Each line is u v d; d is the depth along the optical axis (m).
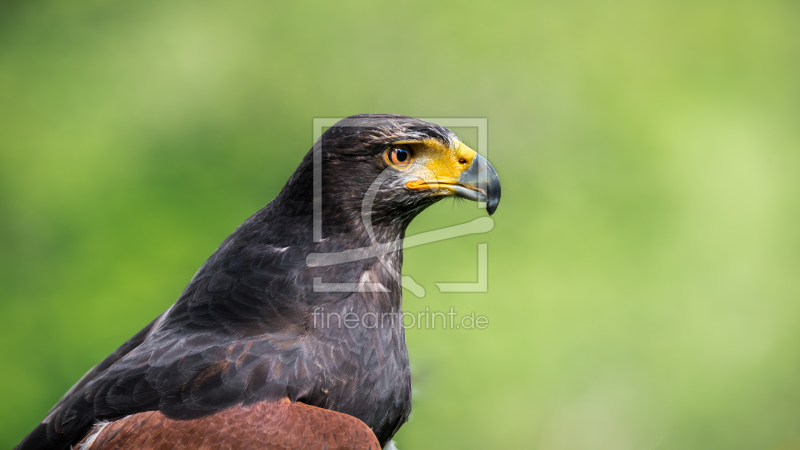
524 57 16.83
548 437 11.06
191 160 14.93
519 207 14.67
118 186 13.94
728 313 13.47
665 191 15.35
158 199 13.70
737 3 17.88
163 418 4.90
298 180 5.54
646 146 16.06
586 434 11.27
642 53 17.23
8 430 10.59
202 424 4.84
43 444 5.20
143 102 16.23
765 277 14.12
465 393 10.98
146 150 15.15
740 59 17.55
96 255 12.40
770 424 12.14
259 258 5.39
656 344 12.81
